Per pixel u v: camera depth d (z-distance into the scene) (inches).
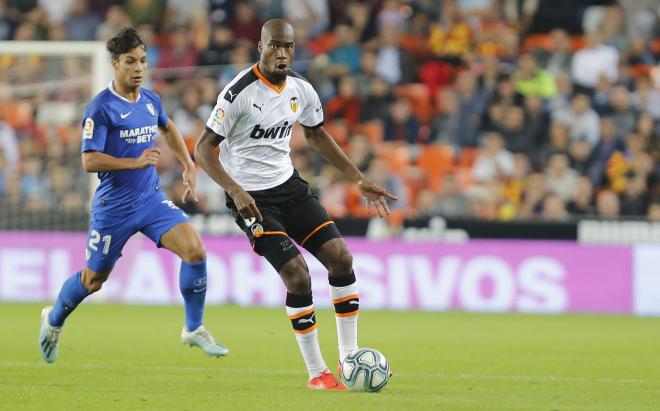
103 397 868.0
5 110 2192.4
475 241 2086.6
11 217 2170.3
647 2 2687.0
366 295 2097.7
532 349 1392.7
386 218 2107.5
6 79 2183.8
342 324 952.9
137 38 1034.7
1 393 885.8
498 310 2074.3
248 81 949.8
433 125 2480.3
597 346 1444.4
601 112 2447.1
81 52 2080.5
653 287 2066.9
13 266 2118.6
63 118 2185.0
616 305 2069.4
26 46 2073.1
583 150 2373.3
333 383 930.7
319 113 1001.5
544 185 2313.0
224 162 990.4
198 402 837.2
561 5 2728.8
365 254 2103.8
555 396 911.7
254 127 954.7
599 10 2721.5
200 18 2615.7
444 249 2087.8
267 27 943.0
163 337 1466.5
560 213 2230.6
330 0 2704.2
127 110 1045.2
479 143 2460.6
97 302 2117.4
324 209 975.0
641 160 2342.5
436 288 2085.4
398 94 2573.8
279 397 868.6
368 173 2287.2
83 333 1514.5
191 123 2436.0
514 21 2709.2
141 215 1061.8
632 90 2506.2
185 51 2576.3
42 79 2182.6
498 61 2591.0
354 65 2581.2
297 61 2566.4
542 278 2076.8
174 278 2106.3
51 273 2110.0
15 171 2185.0
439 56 2628.0
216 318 1813.5
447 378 1054.4
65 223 2155.5
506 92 2465.6
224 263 2110.0
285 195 963.3
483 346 1423.5
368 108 2497.5
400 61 2588.6
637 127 2423.7
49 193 2177.7
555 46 2571.4
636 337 1587.1
